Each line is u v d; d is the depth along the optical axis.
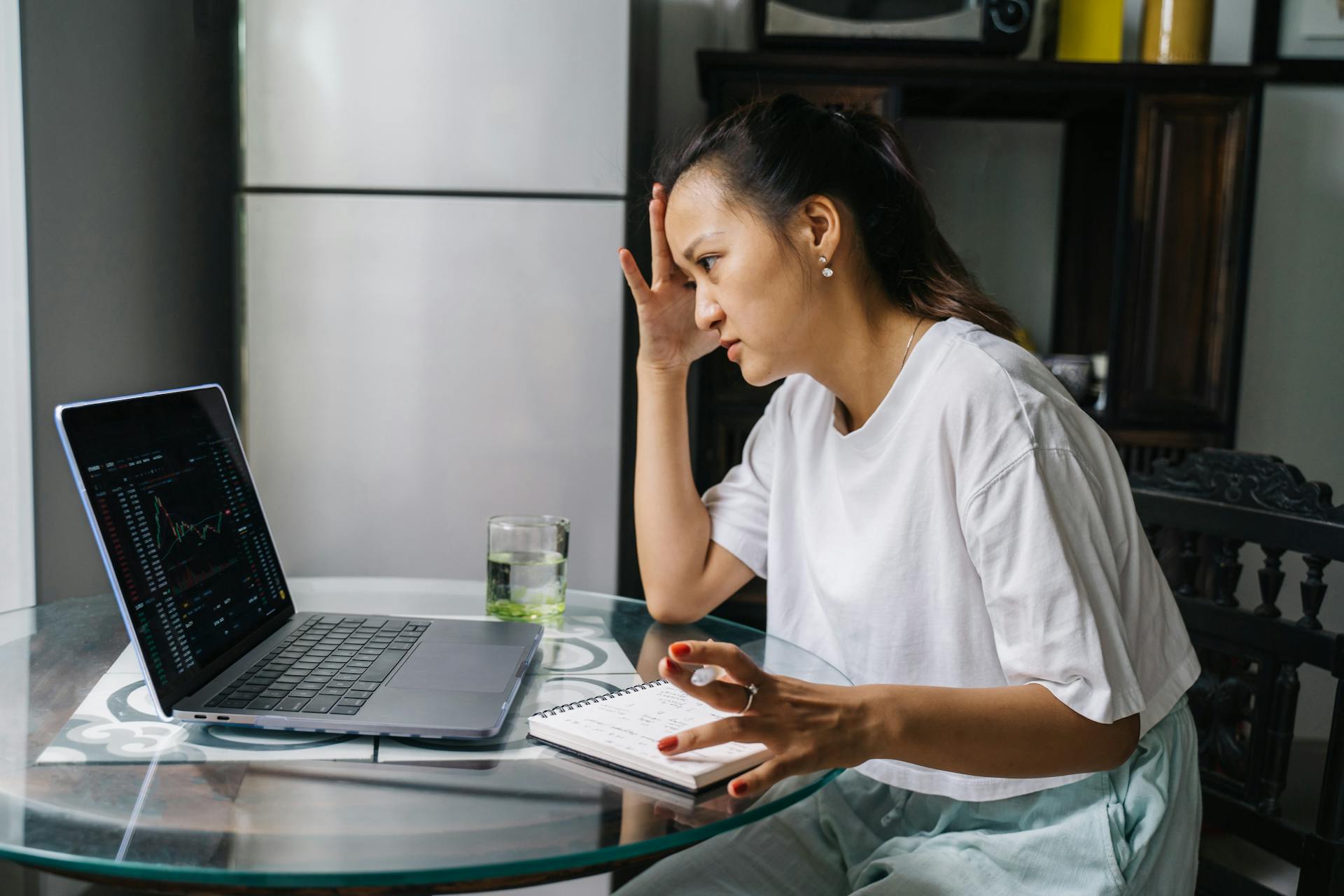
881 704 0.74
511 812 0.67
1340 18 2.41
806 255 0.94
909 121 2.47
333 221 1.85
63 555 1.60
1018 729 0.77
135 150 1.79
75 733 0.78
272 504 1.90
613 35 1.83
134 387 1.79
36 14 1.52
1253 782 1.13
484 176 1.85
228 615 0.92
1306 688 2.46
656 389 1.18
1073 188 2.44
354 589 1.24
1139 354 2.15
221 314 2.13
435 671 0.89
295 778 0.71
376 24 1.82
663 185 1.09
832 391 1.02
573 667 0.97
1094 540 0.86
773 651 1.04
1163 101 2.11
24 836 0.62
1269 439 2.54
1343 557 1.05
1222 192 2.12
